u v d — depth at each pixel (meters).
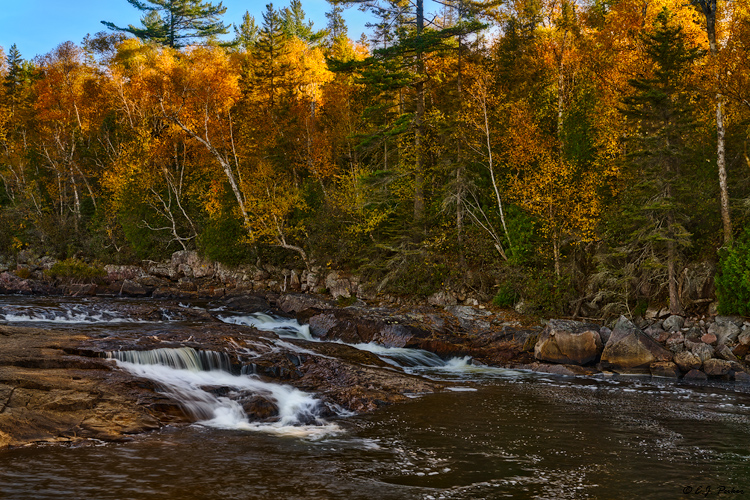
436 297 27.89
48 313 22.20
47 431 9.58
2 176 52.44
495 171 29.80
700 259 22.41
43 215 47.69
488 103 28.67
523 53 35.50
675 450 9.85
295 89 45.69
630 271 22.22
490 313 24.89
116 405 10.93
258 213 35.16
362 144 30.98
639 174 22.88
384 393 14.16
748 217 22.27
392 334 22.25
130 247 43.75
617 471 8.66
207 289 36.50
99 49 58.56
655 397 14.80
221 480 7.86
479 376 18.19
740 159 25.83
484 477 8.30
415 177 30.97
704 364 18.31
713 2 22.45
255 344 16.88
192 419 11.37
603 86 29.98
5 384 10.76
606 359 19.33
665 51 22.02
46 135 49.28
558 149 28.44
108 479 7.71
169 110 41.03
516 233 26.70
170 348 14.36
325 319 24.20
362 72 30.38
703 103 25.20
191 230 42.44
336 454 9.36
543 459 9.23
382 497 7.40
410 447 9.88
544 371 19.19
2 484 7.36
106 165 48.44
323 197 36.94
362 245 33.09
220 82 39.03
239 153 39.59
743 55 21.50
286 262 36.62
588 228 23.89
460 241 28.55
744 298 19.62
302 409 12.35
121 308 24.31
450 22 31.50
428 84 31.97
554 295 24.27
